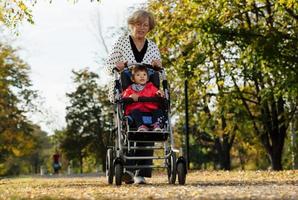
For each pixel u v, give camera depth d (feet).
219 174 65.36
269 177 52.54
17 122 206.39
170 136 37.50
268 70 94.58
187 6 98.17
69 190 34.22
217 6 94.94
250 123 134.31
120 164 37.78
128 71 38.22
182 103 124.88
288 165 184.24
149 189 32.42
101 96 262.06
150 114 37.40
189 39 102.58
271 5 97.09
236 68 106.52
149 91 37.65
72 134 266.77
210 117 140.15
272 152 131.54
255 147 159.02
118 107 37.76
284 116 126.52
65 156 273.75
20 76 196.54
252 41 92.48
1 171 237.66
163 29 98.27
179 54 104.01
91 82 266.16
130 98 37.24
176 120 164.25
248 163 242.99
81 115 264.72
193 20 94.73
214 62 105.91
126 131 37.42
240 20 101.96
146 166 38.32
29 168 351.05
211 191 29.32
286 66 92.32
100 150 262.47
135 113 37.04
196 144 230.48
